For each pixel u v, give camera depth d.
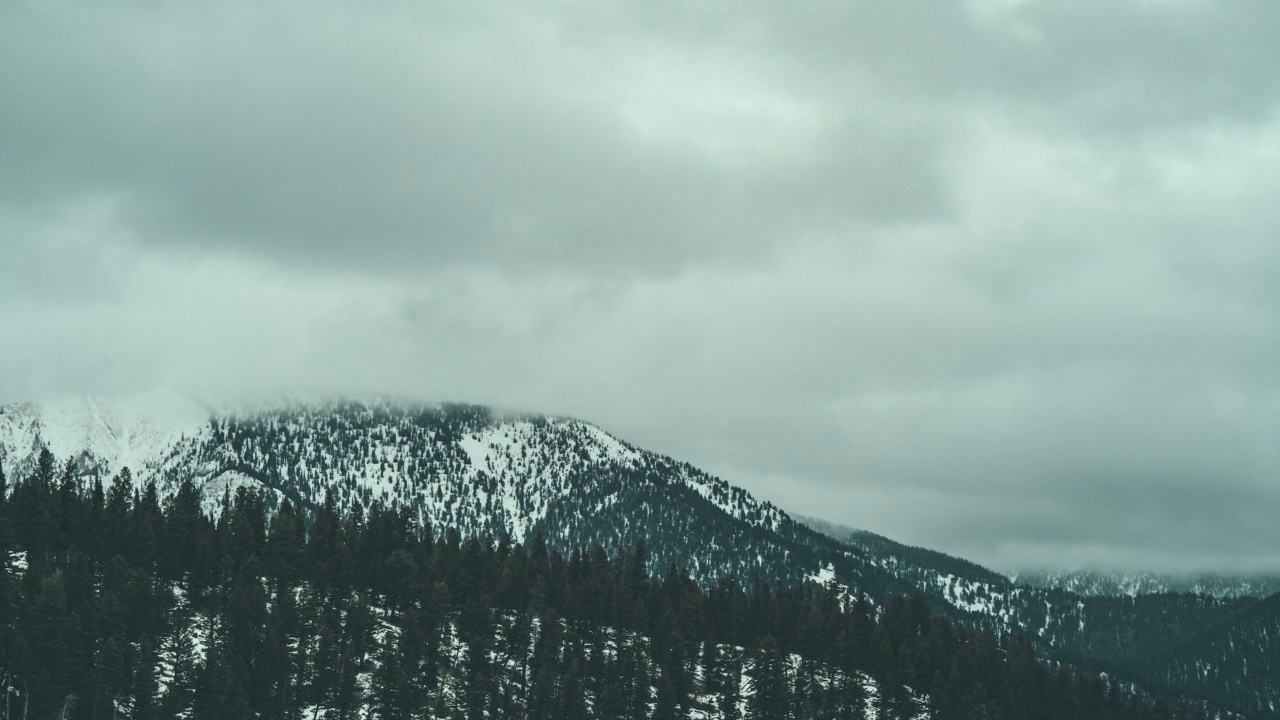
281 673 186.75
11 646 171.50
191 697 177.62
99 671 175.12
